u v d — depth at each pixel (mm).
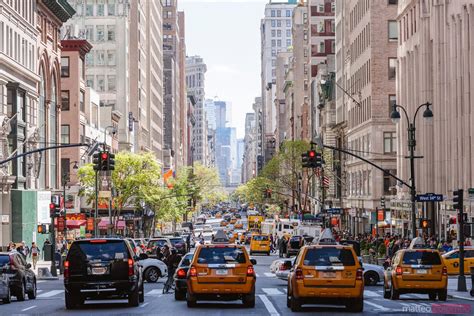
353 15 134500
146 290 52906
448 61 81625
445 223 79938
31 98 96125
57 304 40344
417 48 94875
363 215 124000
